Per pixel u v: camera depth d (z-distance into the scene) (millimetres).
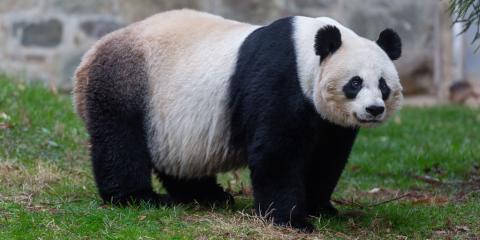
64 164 18625
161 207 15133
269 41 14109
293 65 13602
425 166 20812
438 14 35000
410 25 34688
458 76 36250
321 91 13227
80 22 31453
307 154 14023
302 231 13883
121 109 15320
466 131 26109
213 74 14727
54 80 31359
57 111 22219
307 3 33531
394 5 34375
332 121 13547
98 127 15414
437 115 29469
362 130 25656
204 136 14914
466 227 14672
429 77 35344
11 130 19859
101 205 15500
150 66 15391
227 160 15047
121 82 15328
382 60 13359
